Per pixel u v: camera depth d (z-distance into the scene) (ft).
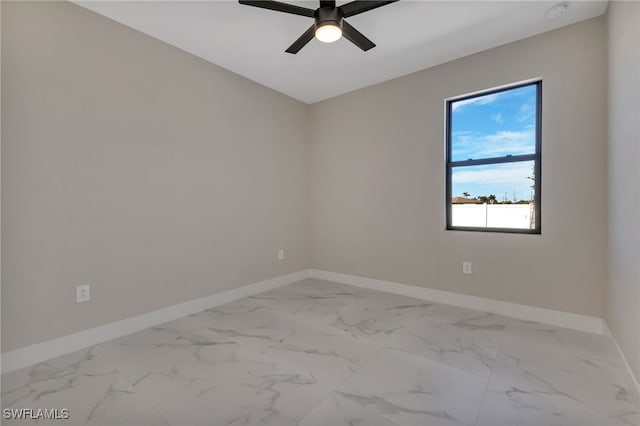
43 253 6.75
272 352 7.05
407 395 5.45
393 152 11.55
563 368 6.24
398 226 11.50
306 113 14.07
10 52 6.28
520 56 8.77
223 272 10.60
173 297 9.16
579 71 7.93
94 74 7.50
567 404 5.16
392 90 11.50
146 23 7.99
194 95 9.70
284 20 7.88
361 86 12.21
